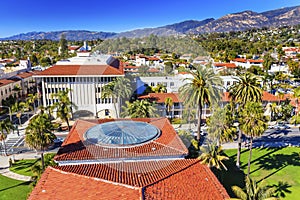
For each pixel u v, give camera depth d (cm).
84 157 2167
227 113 3688
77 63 4603
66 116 5297
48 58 16100
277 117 6762
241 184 3669
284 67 13338
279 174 3981
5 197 3406
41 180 2042
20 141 5462
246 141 5316
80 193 1827
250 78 4144
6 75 8975
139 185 1850
